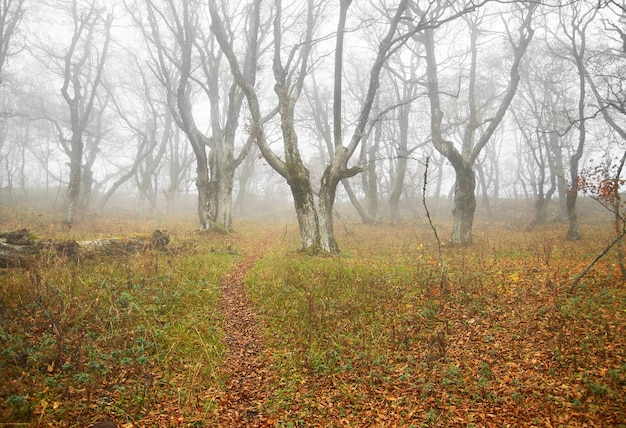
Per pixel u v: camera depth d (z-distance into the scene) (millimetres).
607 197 11352
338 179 16344
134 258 12273
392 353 7172
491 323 8023
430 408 5566
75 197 25328
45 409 5141
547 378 5996
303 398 5922
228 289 10695
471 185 18656
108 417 5277
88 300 8281
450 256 14852
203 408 5664
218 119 23953
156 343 7137
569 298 8820
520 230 25359
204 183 21984
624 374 5719
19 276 9133
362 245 18969
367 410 5629
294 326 8180
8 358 6070
